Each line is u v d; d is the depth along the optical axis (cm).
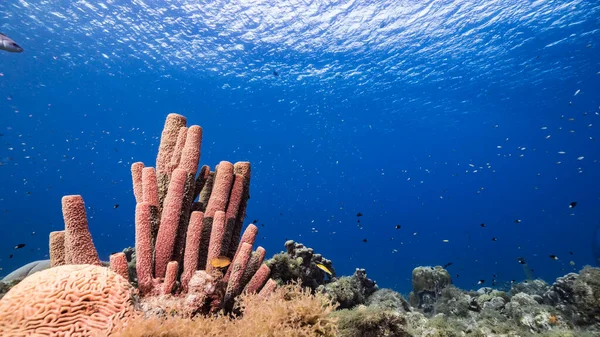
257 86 2917
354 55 2391
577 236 7469
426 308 911
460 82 2609
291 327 240
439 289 916
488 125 3675
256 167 5394
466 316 709
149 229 296
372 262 5741
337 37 2219
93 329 207
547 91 2692
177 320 216
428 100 2981
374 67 2517
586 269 608
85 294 220
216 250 303
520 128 3794
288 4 1959
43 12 1966
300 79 2773
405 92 2861
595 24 1805
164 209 305
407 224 7875
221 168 352
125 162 5344
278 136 4128
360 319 397
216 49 2386
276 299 275
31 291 214
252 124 3791
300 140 4247
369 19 2033
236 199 355
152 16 2034
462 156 5100
